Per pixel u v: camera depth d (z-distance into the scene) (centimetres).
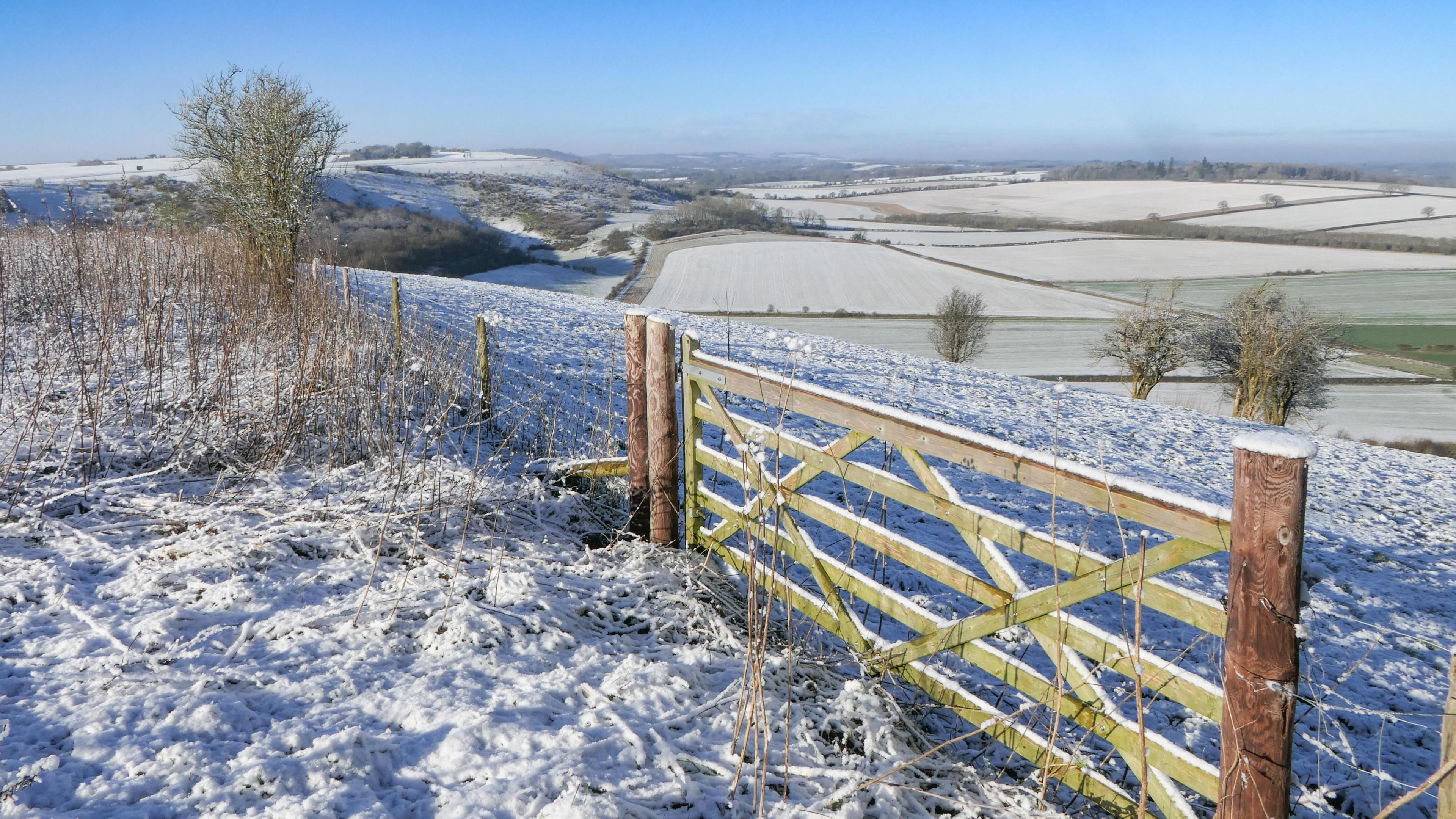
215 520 438
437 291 2172
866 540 362
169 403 591
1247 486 203
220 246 1293
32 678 292
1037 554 285
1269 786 212
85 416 553
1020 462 284
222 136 1572
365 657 330
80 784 236
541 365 1210
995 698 407
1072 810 323
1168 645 516
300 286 927
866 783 285
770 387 398
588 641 372
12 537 402
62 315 813
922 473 328
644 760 282
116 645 317
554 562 452
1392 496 1178
